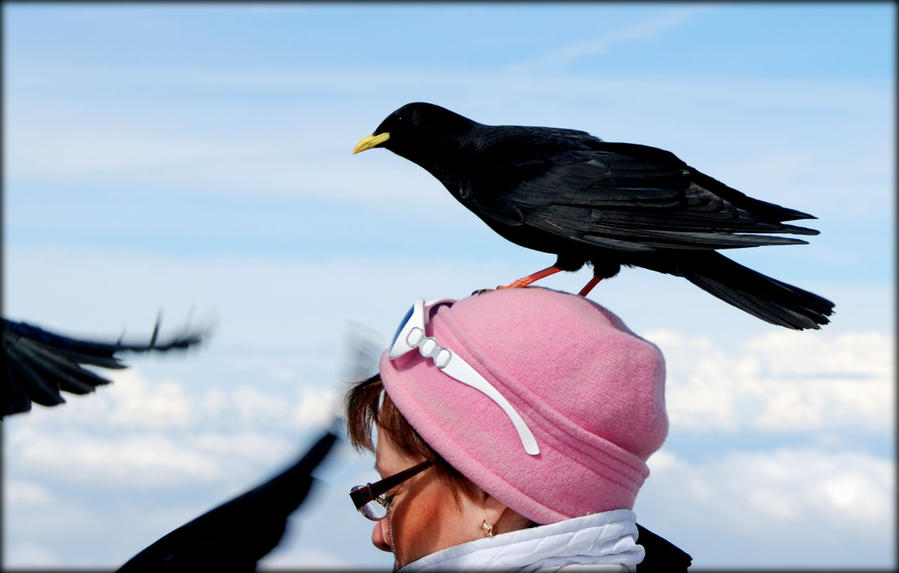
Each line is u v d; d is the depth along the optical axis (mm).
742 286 3586
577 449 1702
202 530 1562
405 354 1809
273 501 1582
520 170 4113
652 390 1794
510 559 1674
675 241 3598
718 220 3629
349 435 1890
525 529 1702
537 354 1718
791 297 3525
